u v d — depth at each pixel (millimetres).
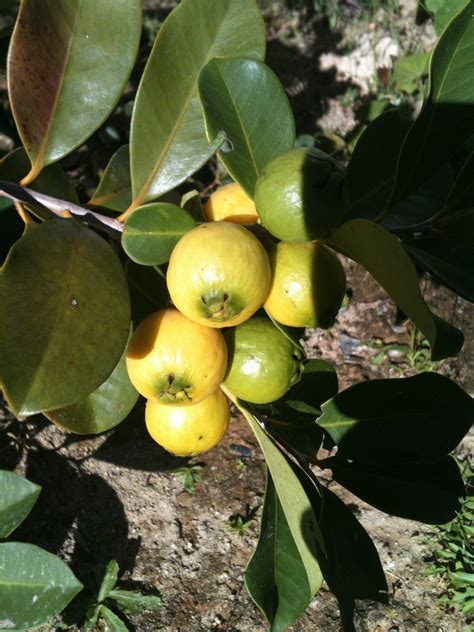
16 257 172
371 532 470
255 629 422
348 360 550
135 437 484
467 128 202
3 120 489
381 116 229
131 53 225
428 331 160
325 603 433
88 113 229
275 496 213
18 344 161
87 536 433
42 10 214
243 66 210
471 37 187
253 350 199
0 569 287
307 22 735
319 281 184
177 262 173
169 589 430
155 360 185
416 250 208
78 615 404
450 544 456
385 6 739
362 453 227
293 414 259
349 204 229
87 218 222
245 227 194
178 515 460
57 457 452
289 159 180
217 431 210
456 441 222
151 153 221
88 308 173
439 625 432
